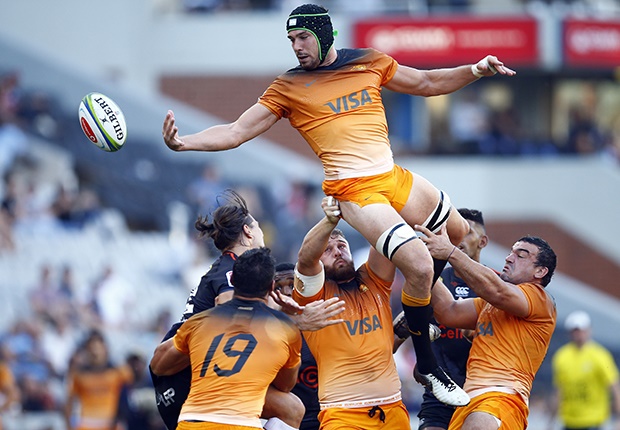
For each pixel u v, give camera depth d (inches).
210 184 2997.0
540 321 1073.5
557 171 3440.0
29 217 2800.2
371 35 3299.7
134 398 1910.7
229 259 1066.1
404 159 3403.1
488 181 3400.6
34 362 2159.2
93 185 3110.2
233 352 973.2
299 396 1144.2
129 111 3270.2
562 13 3464.6
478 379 1075.9
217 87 3474.4
